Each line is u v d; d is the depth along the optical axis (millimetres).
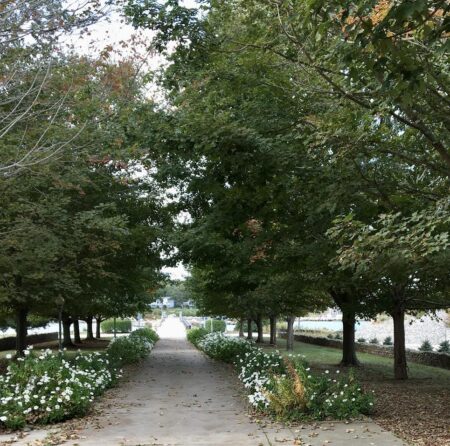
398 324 14633
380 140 8016
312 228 10273
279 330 47625
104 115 10336
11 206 11000
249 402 9969
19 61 9242
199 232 14789
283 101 9477
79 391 8984
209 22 9383
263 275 14664
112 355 16359
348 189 8297
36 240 11375
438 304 13945
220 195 11062
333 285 12695
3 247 11086
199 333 32875
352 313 15234
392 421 8188
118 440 7133
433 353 19984
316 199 9359
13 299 14008
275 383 9055
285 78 9273
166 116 9680
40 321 41281
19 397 8023
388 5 5555
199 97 9820
